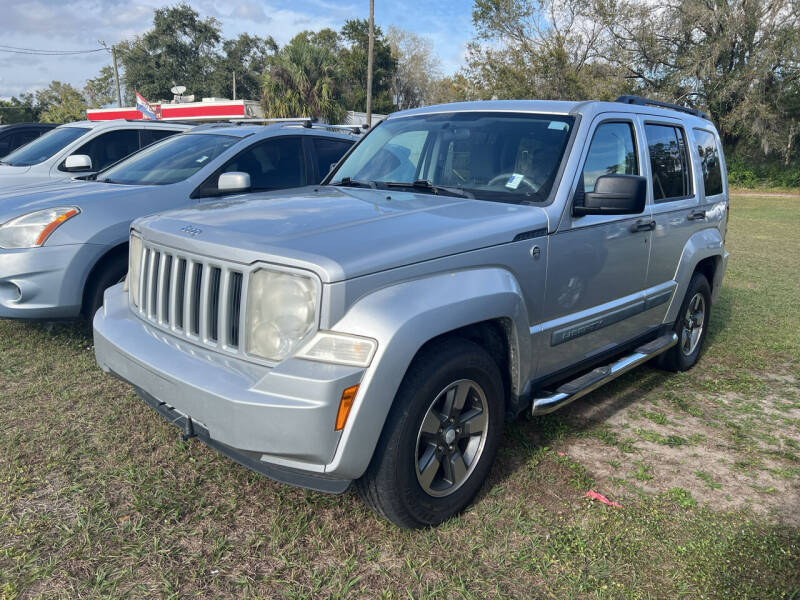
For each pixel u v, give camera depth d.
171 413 2.56
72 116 54.59
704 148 4.90
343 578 2.40
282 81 30.16
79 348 4.84
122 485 2.98
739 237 14.53
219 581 2.36
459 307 2.51
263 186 5.66
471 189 3.39
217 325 2.48
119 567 2.42
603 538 2.69
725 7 31.06
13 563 2.41
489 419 2.84
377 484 2.46
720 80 32.38
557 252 3.12
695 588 2.40
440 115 3.96
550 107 3.62
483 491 3.03
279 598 2.29
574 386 3.32
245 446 2.24
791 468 3.41
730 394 4.52
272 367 2.31
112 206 4.66
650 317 4.20
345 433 2.23
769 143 33.16
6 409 3.75
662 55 33.31
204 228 2.64
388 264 2.37
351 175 4.00
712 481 3.23
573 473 3.24
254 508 2.83
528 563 2.51
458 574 2.44
